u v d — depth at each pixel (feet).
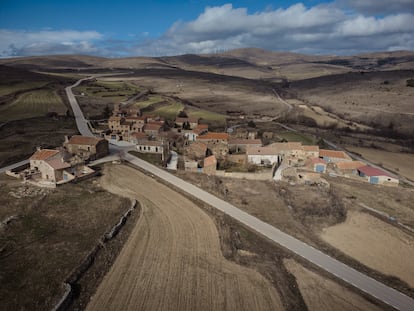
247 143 330.75
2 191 192.95
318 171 276.00
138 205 185.98
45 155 228.84
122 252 136.15
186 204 190.29
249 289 115.55
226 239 149.59
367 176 257.75
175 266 127.13
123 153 297.33
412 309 112.68
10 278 114.93
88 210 174.91
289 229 167.43
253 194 214.69
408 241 166.40
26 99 509.35
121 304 105.60
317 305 111.75
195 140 342.85
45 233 148.36
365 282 126.93
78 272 120.06
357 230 176.45
